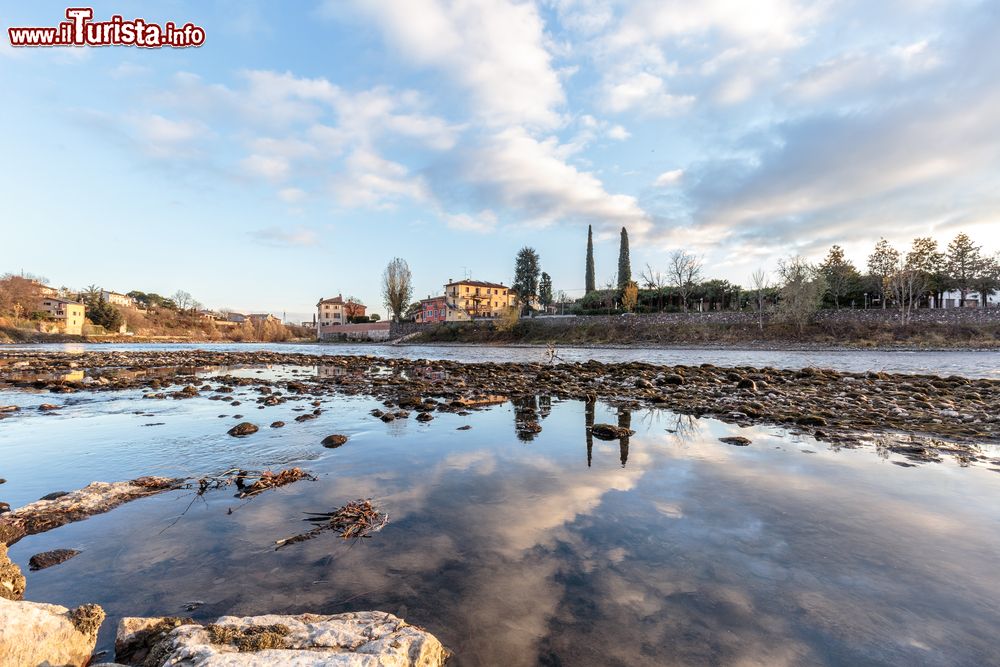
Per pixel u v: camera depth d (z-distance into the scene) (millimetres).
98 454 8641
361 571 4277
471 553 4625
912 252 59375
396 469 7609
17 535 5059
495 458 8250
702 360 36312
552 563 4398
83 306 95500
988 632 3312
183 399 15883
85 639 3131
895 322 50969
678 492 6387
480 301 101375
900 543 4762
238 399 15922
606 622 3463
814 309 55531
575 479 7008
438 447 9062
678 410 13297
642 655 3094
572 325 70312
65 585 4031
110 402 15148
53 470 7691
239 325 143000
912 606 3646
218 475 7332
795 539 4879
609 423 11398
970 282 62281
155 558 4555
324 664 2633
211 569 4332
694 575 4152
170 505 6031
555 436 9977
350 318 118812
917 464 7719
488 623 3461
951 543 4762
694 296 75875
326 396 16562
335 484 6859
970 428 10375
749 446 8992
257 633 2998
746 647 3170
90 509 5844
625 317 67438
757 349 50312
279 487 6754
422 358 41906
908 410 12898
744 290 71312
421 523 5395
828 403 14117
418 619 3516
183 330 124625
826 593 3840
